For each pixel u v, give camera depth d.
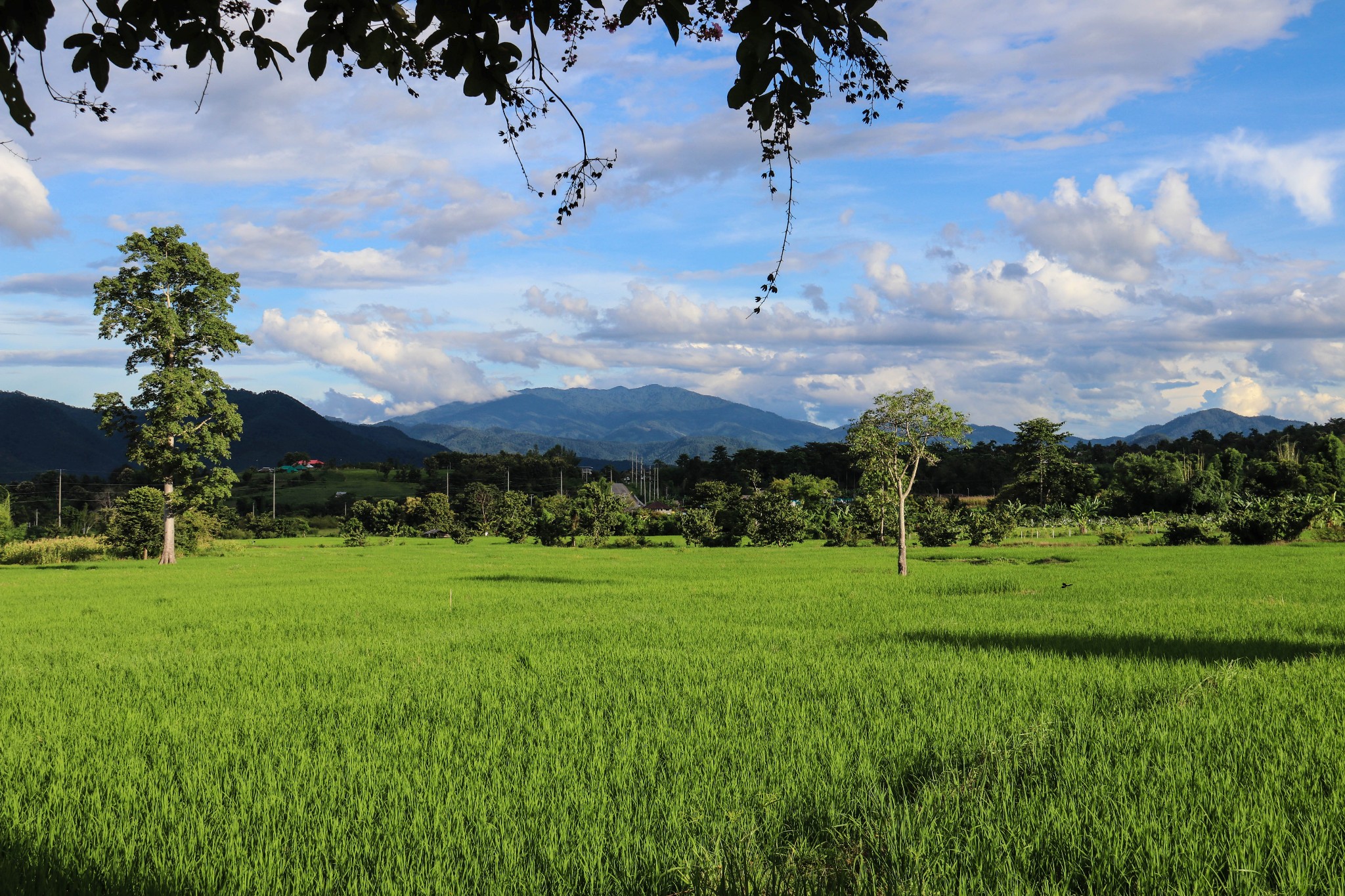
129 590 28.86
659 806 5.64
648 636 15.13
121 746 7.70
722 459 189.62
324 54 3.39
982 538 64.25
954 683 9.78
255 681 11.09
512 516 93.38
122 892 4.54
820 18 3.19
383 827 5.43
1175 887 4.32
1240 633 13.84
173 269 45.09
